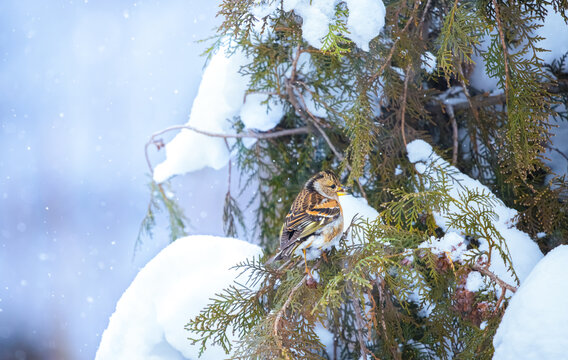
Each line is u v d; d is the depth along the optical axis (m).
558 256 2.41
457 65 2.67
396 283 2.53
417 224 2.64
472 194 2.55
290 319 2.53
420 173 2.68
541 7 2.61
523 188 2.68
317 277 2.57
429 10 2.72
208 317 2.55
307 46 2.70
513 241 2.55
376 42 2.64
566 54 2.68
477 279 2.52
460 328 2.54
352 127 2.63
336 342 2.71
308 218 2.58
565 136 2.70
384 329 2.58
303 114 2.80
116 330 2.63
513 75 2.55
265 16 2.59
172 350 2.62
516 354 2.37
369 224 2.58
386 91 2.66
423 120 2.79
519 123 2.55
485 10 2.59
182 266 2.65
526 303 2.39
